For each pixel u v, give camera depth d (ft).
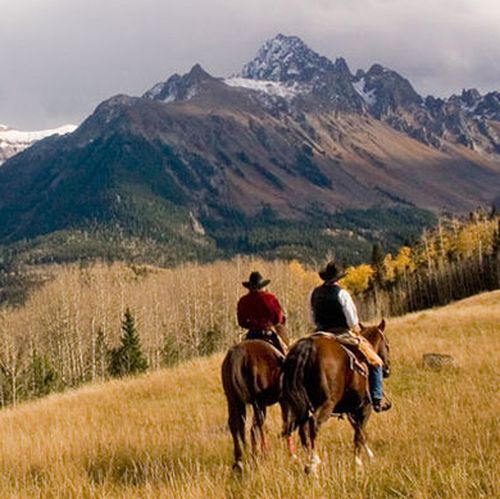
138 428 51.19
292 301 355.97
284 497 24.98
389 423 41.22
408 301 342.03
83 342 291.58
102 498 28.66
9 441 45.75
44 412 66.64
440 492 24.66
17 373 197.26
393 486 26.00
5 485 32.91
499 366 64.44
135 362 201.05
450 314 120.26
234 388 32.96
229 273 397.80
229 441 41.34
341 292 33.55
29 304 375.86
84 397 75.46
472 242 357.20
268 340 36.29
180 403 63.05
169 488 27.99
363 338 33.71
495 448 31.53
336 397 30.63
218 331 298.97
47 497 30.37
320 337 31.71
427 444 34.35
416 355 74.23
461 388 53.88
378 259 409.08
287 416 32.17
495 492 23.39
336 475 26.68
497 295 190.49
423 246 401.29
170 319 311.68
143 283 419.33
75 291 337.72
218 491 26.63
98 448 40.27
